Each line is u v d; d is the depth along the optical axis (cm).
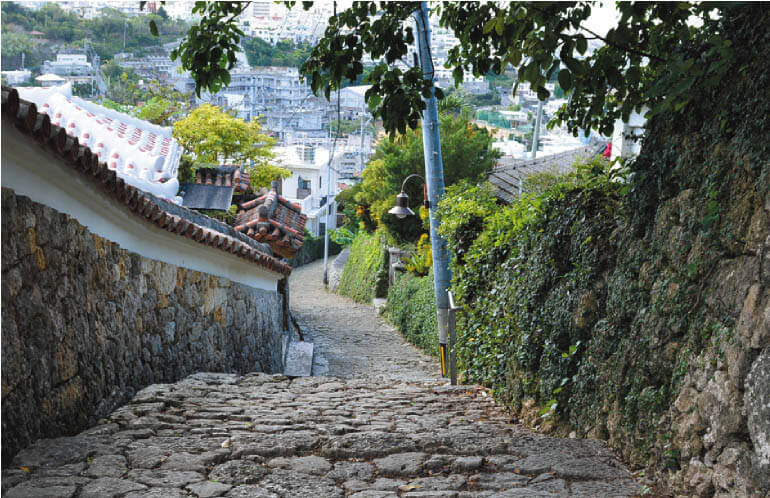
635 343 435
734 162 351
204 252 768
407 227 2275
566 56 389
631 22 416
